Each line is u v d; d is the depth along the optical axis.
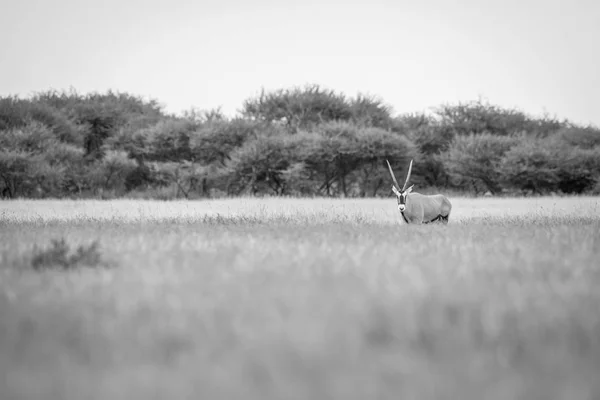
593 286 29.17
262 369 18.92
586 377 18.27
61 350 20.81
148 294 27.66
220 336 22.08
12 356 20.33
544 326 22.67
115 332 22.55
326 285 29.77
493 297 27.23
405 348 21.02
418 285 29.19
